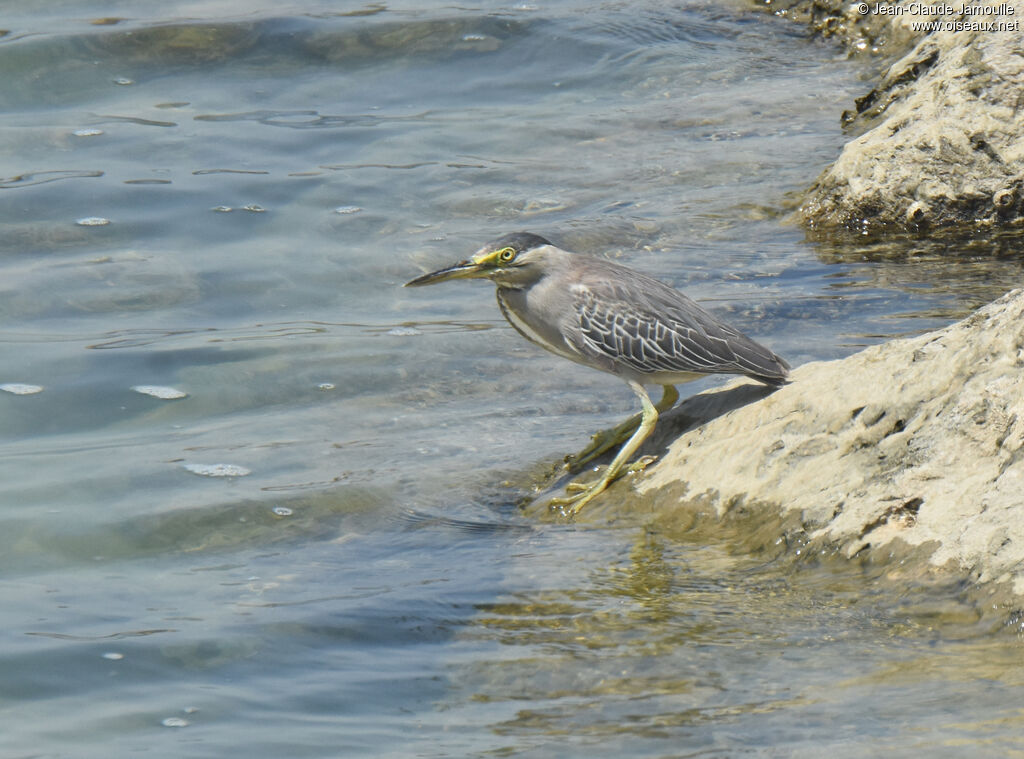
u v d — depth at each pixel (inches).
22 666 334.0
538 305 428.1
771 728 278.8
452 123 868.6
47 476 465.7
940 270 631.8
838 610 330.3
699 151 813.9
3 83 892.6
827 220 701.3
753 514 381.4
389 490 454.3
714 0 1090.7
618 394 531.8
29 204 724.7
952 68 702.5
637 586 363.9
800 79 936.3
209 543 420.2
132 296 630.5
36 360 561.9
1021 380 342.3
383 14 1031.0
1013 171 672.4
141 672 331.9
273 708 311.9
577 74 954.1
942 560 328.5
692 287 627.5
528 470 463.5
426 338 592.7
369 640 349.1
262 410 526.9
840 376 394.9
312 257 680.4
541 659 329.7
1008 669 289.0
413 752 286.0
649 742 280.8
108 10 1013.2
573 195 753.6
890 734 267.6
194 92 903.7
